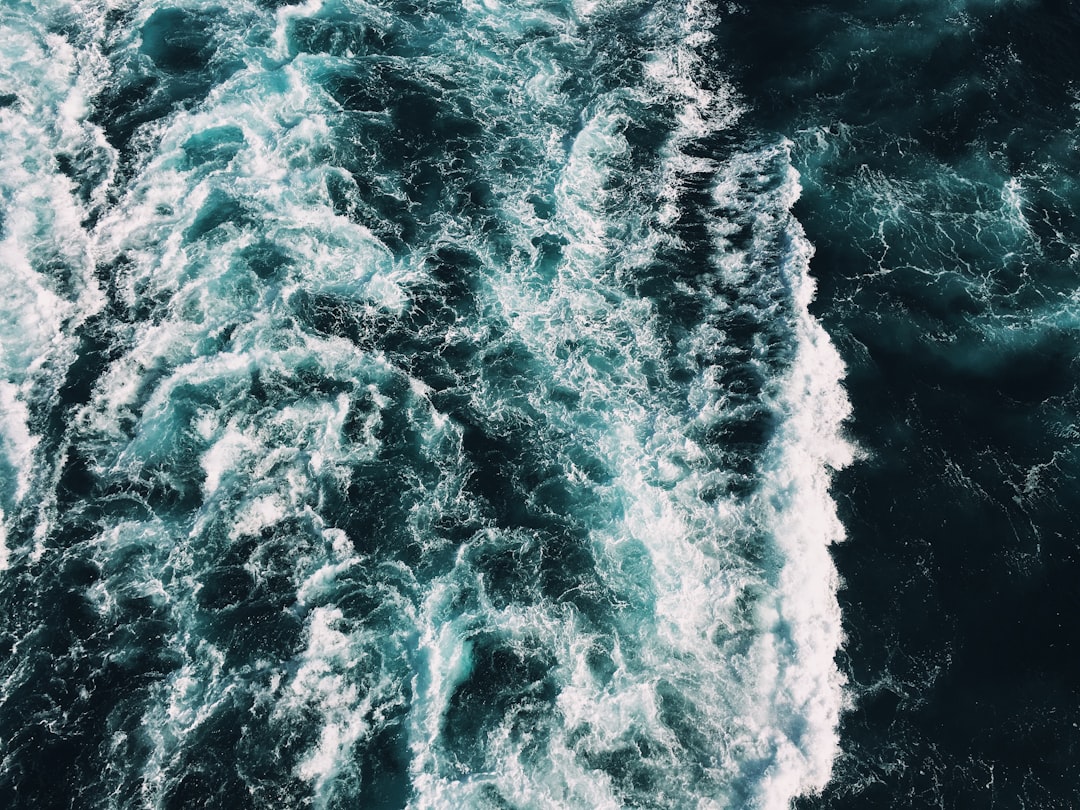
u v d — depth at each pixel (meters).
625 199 35.78
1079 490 27.62
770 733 22.97
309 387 29.52
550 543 26.52
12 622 24.20
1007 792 22.08
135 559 25.44
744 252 34.12
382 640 24.28
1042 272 33.28
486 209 35.00
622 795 22.02
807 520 26.91
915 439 28.89
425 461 28.16
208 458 27.58
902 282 33.03
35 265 31.89
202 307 31.06
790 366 30.69
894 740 22.88
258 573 25.31
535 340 31.38
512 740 22.75
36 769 21.84
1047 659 24.28
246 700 23.00
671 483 27.83
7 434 27.77
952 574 25.91
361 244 33.44
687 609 25.17
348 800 21.72
